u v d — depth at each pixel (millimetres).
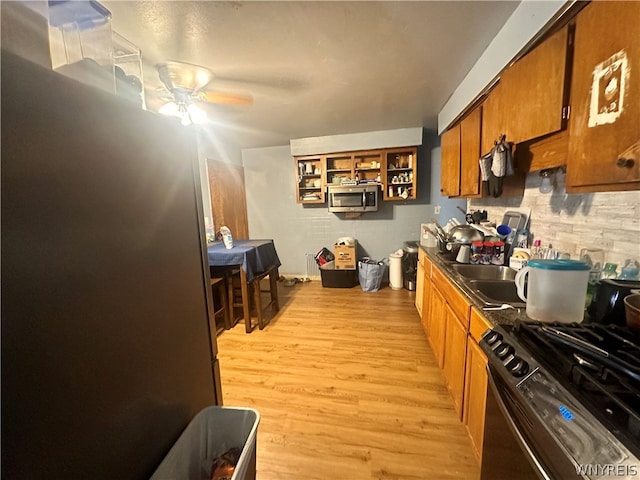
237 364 2299
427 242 3055
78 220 576
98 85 701
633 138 772
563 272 1053
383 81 2199
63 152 544
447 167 2822
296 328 2930
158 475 787
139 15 1354
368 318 3119
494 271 1966
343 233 4555
